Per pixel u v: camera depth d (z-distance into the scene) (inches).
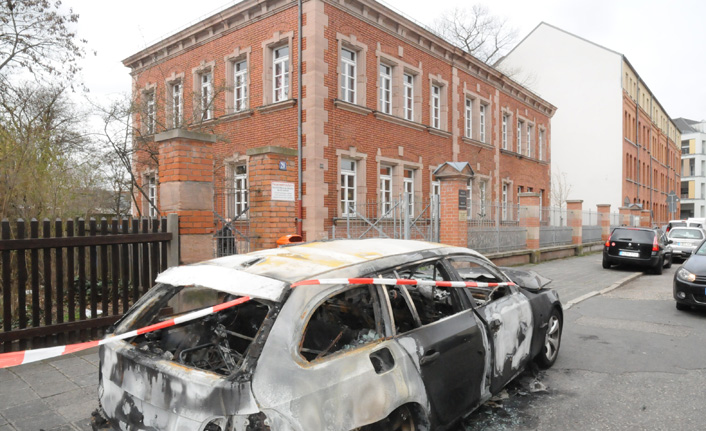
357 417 93.4
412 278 134.3
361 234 507.8
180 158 242.7
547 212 715.4
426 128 652.7
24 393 159.8
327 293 98.6
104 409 105.8
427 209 479.5
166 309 148.2
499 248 564.4
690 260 325.7
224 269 107.4
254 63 551.2
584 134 1305.4
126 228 219.5
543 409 156.5
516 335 160.6
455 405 124.6
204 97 554.3
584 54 1302.9
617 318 299.7
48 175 310.0
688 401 163.8
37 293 192.2
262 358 84.5
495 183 836.6
